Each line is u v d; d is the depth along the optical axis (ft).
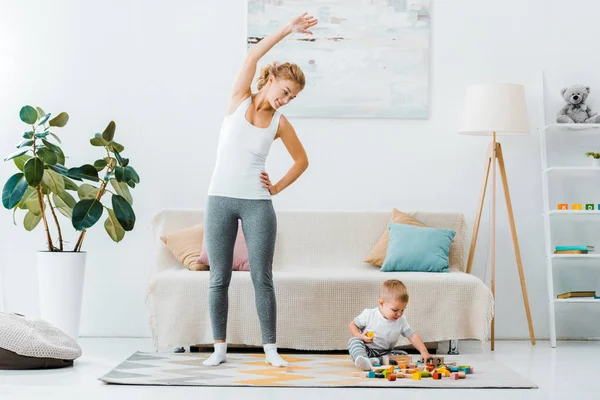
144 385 11.25
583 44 17.65
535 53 17.61
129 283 17.26
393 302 12.98
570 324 17.51
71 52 17.43
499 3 17.60
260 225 12.81
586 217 17.63
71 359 13.08
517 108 16.33
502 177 16.71
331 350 15.34
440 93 17.56
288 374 12.14
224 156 12.99
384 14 17.44
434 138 17.52
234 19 17.46
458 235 16.81
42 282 15.24
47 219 17.19
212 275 13.12
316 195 17.46
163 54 17.44
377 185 17.49
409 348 15.20
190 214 16.75
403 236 16.08
